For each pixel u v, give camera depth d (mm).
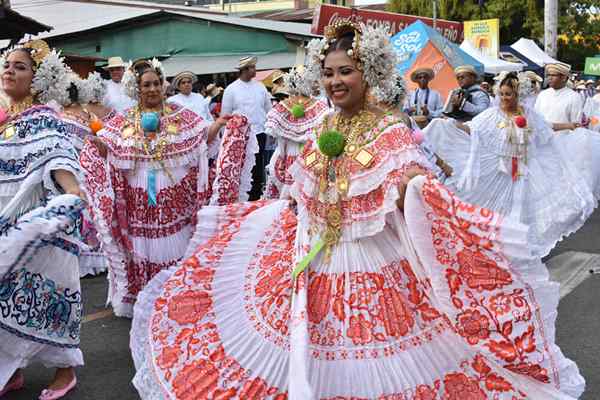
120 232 5637
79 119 7598
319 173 3287
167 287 3580
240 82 11234
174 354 3385
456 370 3068
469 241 3035
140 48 19875
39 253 4016
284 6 42125
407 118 5086
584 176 8375
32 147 3988
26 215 3805
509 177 7480
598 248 8531
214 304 3467
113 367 4820
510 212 7477
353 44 3203
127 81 5629
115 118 5734
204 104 11359
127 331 5547
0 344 4031
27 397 4344
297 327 3018
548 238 7500
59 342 4176
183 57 19438
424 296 3154
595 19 35656
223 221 3943
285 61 18000
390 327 3068
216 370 3248
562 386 3082
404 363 3033
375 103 3451
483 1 33031
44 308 4094
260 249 3617
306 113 8500
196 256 3619
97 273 7516
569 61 36344
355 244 3197
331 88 3271
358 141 3221
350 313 3094
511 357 3002
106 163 5566
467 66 8953
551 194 7508
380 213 3115
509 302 3016
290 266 3359
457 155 7609
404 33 14883
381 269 3172
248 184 6031
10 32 12914
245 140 5902
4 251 3803
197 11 21141
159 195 5609
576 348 5125
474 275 3047
